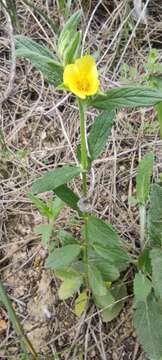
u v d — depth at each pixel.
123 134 0.38
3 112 0.40
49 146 0.38
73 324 0.31
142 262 0.30
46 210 0.29
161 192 0.30
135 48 0.42
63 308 0.32
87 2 0.44
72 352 0.30
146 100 0.22
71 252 0.28
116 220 0.34
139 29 0.43
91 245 0.28
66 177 0.24
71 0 0.43
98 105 0.22
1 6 0.43
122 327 0.31
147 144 0.37
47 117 0.39
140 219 0.31
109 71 0.41
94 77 0.21
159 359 0.28
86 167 0.24
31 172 0.37
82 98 0.21
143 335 0.29
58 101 0.40
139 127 0.38
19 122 0.39
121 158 0.37
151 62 0.38
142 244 0.32
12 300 0.32
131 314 0.31
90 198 0.35
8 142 0.39
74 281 0.30
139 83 0.39
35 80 0.41
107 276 0.29
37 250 0.33
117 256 0.27
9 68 0.42
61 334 0.31
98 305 0.30
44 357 0.30
